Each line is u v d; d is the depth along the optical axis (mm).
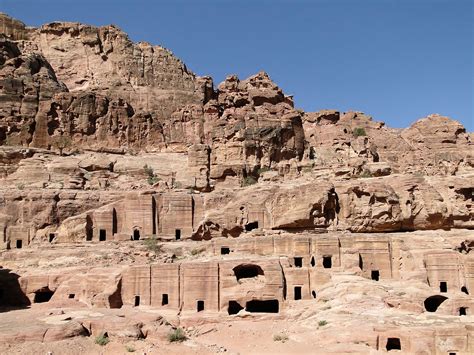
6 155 81438
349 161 83375
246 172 83250
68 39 110312
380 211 69250
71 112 92750
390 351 43562
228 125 86312
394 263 63594
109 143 93312
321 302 55344
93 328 45500
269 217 70250
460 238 65500
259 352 46125
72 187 77000
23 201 71625
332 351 43281
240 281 60094
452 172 90312
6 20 109688
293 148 87938
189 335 51812
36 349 40688
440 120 110312
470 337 42938
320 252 62719
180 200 72500
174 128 100062
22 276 61938
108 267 61750
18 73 93750
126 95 104938
